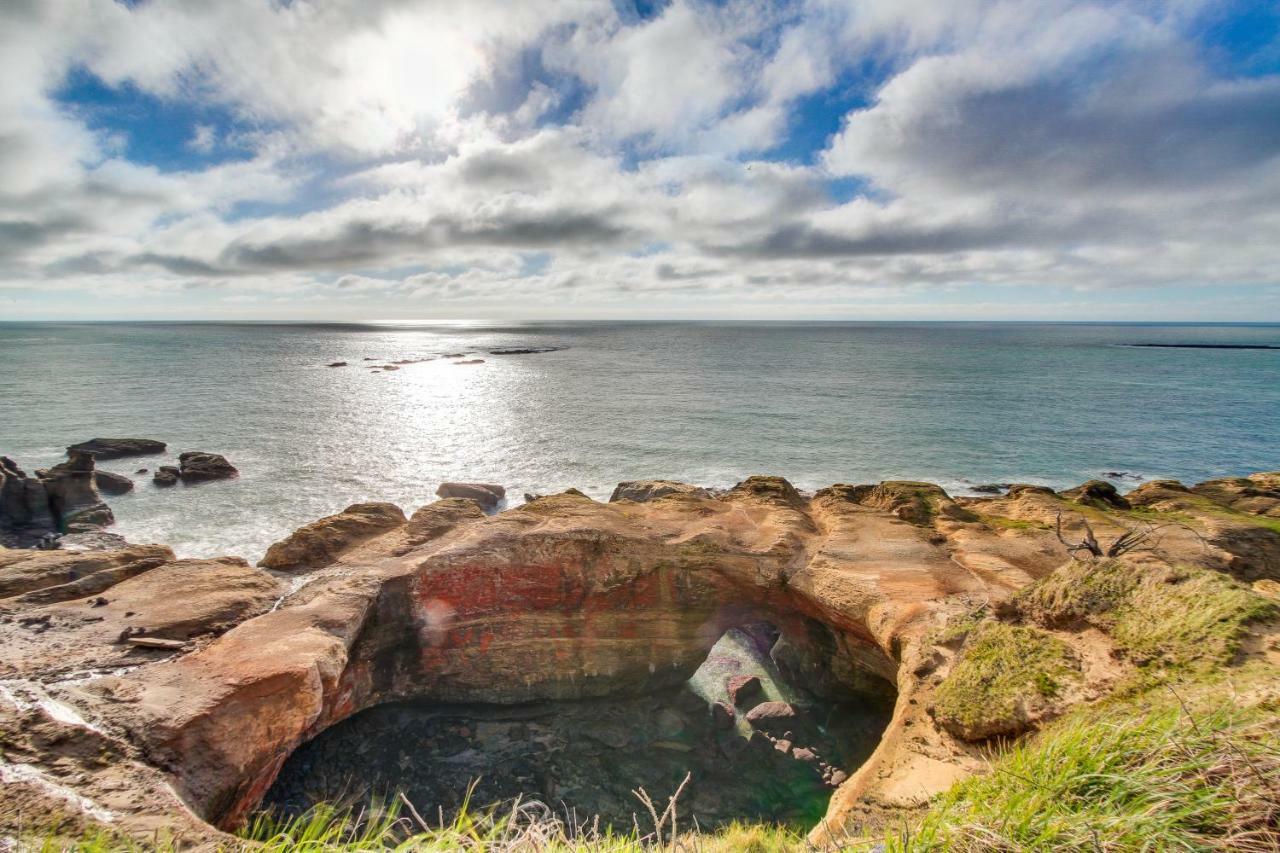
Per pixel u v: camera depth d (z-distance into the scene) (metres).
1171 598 13.30
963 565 25.62
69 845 6.46
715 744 23.62
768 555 27.09
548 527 26.98
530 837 4.71
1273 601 11.98
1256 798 3.76
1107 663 13.02
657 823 5.42
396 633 24.11
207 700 16.16
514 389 119.75
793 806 20.50
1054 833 3.89
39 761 12.53
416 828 19.23
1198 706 8.61
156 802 11.42
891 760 15.05
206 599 22.03
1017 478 61.56
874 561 25.88
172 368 145.38
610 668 26.12
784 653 28.67
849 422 87.00
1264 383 129.12
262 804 19.16
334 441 74.06
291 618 20.95
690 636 26.84
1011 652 14.89
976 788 5.48
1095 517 31.28
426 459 66.69
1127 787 4.12
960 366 167.25
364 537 29.12
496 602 25.22
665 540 27.41
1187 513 33.16
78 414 85.62
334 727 22.89
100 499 48.53
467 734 23.64
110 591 22.69
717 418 90.06
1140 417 90.56
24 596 21.91
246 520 47.69
